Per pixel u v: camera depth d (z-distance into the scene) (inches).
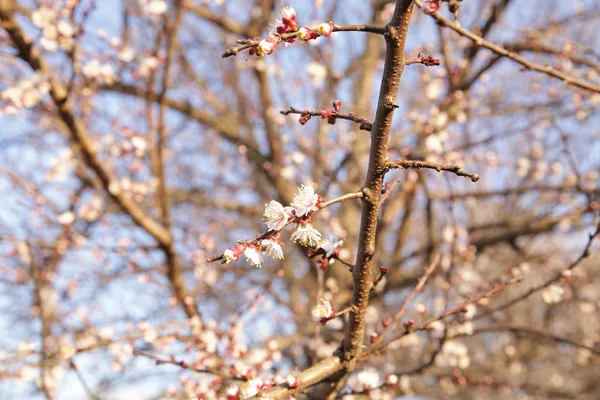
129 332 166.4
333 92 239.9
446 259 201.3
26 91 143.0
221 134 250.1
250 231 315.6
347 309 76.2
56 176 171.2
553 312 336.8
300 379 80.7
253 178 311.4
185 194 269.3
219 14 241.6
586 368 336.2
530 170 260.2
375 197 65.9
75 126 146.9
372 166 63.8
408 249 290.4
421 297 240.5
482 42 99.4
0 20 129.1
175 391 140.2
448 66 202.4
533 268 287.7
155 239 166.2
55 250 179.9
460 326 134.8
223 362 136.7
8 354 139.4
